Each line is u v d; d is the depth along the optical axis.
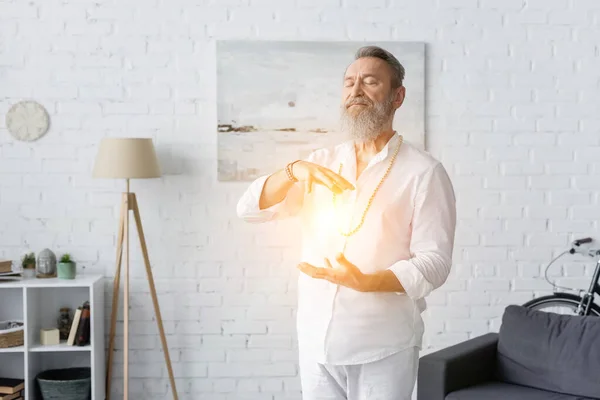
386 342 2.06
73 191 3.86
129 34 3.85
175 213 3.90
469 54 3.96
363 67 2.10
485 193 4.00
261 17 3.87
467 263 4.02
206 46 3.86
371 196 2.10
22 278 3.71
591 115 4.02
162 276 3.91
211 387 3.95
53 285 3.55
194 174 3.89
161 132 3.87
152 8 3.85
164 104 3.87
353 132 2.09
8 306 3.86
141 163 3.54
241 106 3.85
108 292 3.90
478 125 3.98
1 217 3.85
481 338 3.58
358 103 2.09
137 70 3.86
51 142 3.85
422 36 3.93
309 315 2.12
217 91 3.84
